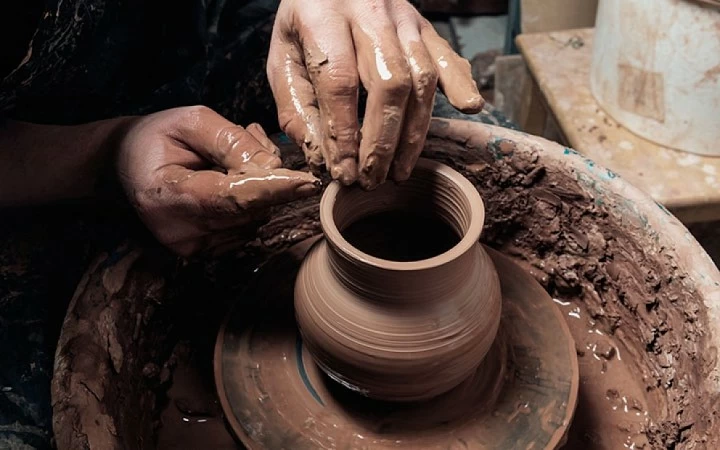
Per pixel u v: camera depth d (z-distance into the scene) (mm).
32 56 1174
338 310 994
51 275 1235
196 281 1396
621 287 1307
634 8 1664
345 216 1051
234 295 1448
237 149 1118
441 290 962
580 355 1346
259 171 1034
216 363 1192
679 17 1582
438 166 1049
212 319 1413
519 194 1389
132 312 1192
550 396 1128
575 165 1292
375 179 998
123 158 1182
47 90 1349
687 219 1753
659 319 1205
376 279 941
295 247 1380
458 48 3137
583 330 1381
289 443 1094
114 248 1210
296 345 1211
